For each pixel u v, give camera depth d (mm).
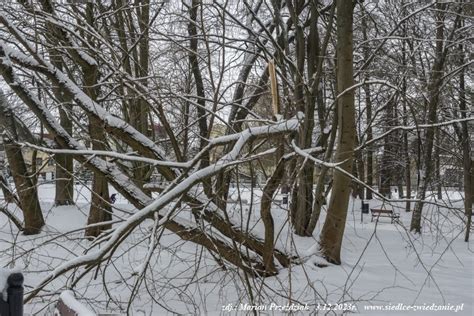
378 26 16156
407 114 16094
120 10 10211
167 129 9055
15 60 8516
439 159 18844
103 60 8820
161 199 6934
